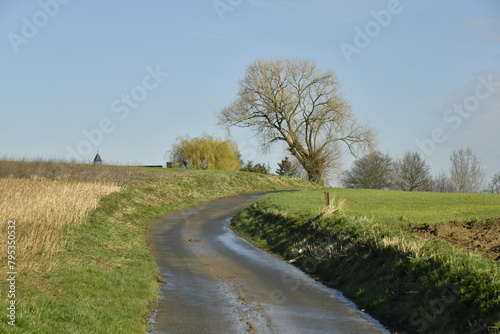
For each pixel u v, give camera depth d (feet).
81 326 33.09
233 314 43.06
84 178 163.63
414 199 156.46
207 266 67.56
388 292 46.16
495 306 33.86
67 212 89.20
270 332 37.96
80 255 61.16
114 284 48.73
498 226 74.74
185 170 238.48
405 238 57.47
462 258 44.45
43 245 61.93
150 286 51.34
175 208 148.66
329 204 94.02
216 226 117.19
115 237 82.79
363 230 66.44
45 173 160.86
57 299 38.50
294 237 82.17
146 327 37.42
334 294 52.47
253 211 125.59
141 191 155.63
